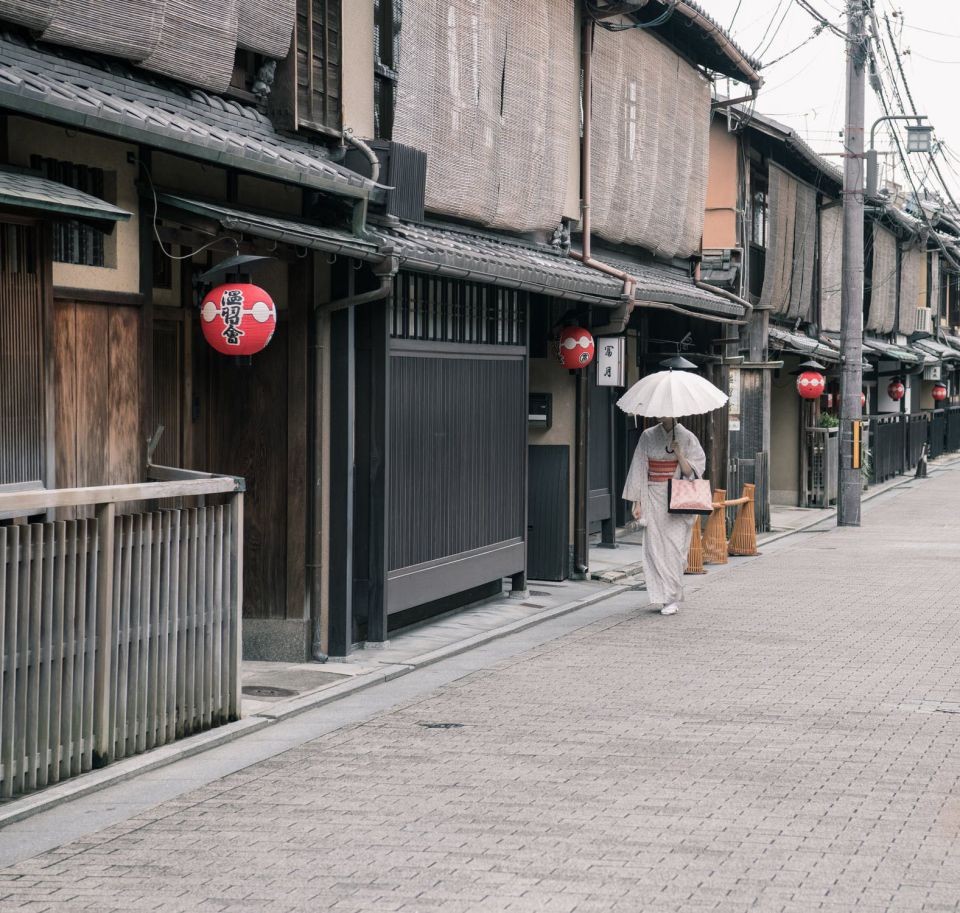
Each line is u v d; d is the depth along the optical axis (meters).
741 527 19.48
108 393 8.11
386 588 11.31
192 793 7.03
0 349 7.03
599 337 16.62
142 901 5.39
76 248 7.98
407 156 11.20
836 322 35.22
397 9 11.89
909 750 7.87
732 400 24.33
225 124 9.49
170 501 9.35
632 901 5.35
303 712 9.10
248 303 8.71
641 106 18.38
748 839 6.17
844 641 11.78
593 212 16.84
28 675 6.87
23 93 6.52
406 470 11.75
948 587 15.64
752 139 25.84
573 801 6.80
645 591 15.51
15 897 5.44
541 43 14.69
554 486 15.63
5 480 7.07
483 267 11.79
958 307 59.50
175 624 8.02
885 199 35.72
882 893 5.45
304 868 5.78
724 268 23.22
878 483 36.31
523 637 12.20
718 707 9.05
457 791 7.01
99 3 8.07
